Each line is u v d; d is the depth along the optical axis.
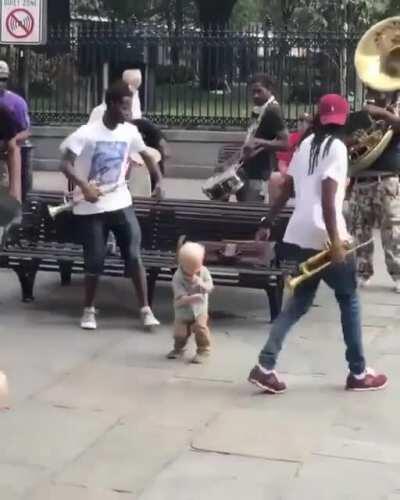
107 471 4.92
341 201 5.88
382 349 7.04
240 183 9.12
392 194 8.53
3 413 5.70
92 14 32.28
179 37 17.22
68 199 7.97
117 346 7.06
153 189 8.82
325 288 8.82
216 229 8.09
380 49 8.55
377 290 8.77
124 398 5.98
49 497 4.62
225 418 5.64
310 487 4.74
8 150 9.86
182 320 6.63
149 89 17.30
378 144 8.31
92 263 7.40
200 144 16.89
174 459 5.06
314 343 7.13
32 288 8.37
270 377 6.04
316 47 16.61
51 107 17.61
